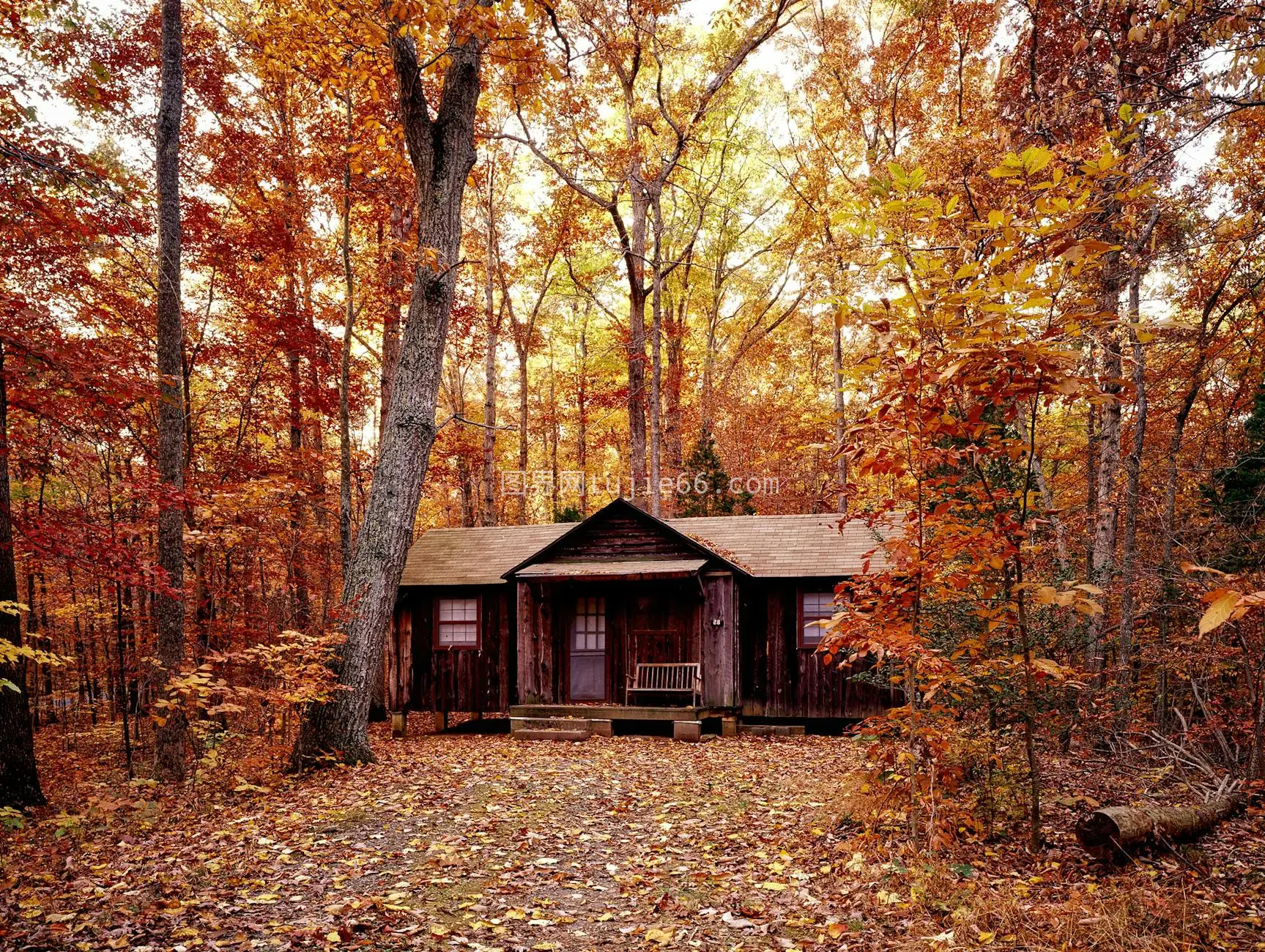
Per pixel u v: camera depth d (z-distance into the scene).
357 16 10.05
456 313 23.17
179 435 10.47
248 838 6.75
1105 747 9.45
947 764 5.98
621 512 15.01
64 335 8.29
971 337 4.62
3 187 7.40
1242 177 9.98
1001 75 11.64
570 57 18.00
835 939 4.36
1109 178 4.89
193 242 16.53
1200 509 11.75
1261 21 5.60
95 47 13.72
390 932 4.66
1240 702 8.79
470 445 27.75
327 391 18.69
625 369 33.50
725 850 6.22
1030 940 4.14
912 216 5.10
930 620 7.64
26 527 8.59
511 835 6.82
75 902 5.16
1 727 8.91
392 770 9.98
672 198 32.03
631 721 14.62
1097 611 4.41
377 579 10.96
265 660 9.79
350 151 13.02
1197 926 4.21
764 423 33.03
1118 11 7.43
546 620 14.66
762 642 14.75
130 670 13.95
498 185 28.50
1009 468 9.20
